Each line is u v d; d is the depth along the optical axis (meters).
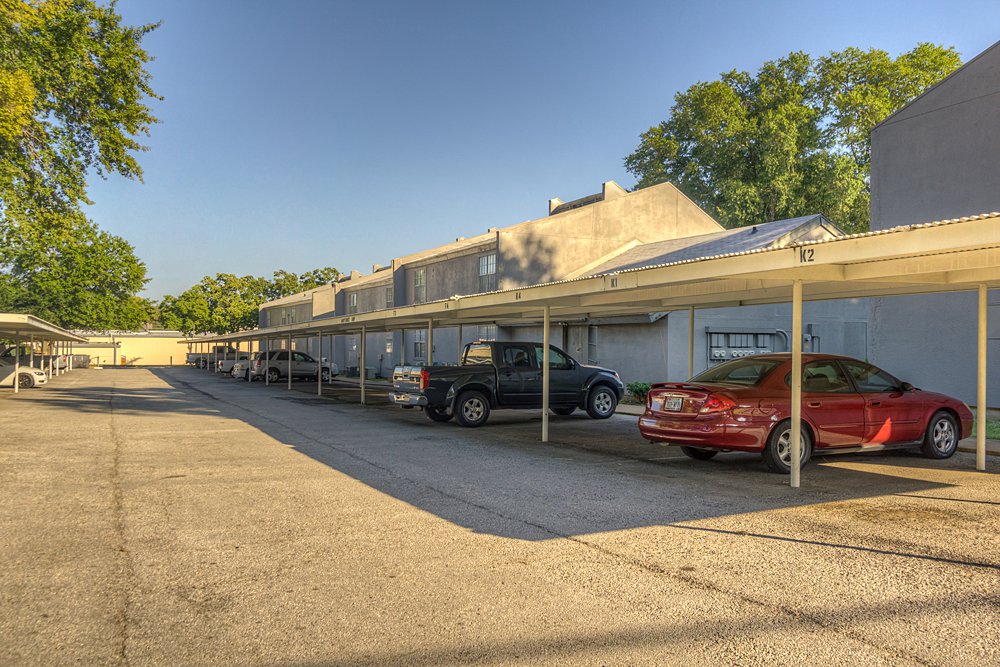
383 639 3.92
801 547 5.65
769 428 8.76
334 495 7.70
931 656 3.68
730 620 4.17
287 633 4.00
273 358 35.50
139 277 55.59
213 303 81.50
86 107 20.83
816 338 23.42
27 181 20.42
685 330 22.12
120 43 21.22
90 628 4.08
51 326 25.25
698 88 40.66
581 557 5.41
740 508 7.03
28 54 18.95
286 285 88.88
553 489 8.00
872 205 18.48
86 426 14.65
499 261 27.31
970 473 8.97
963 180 16.34
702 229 31.52
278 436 12.96
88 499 7.52
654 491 7.88
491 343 14.89
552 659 3.66
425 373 14.17
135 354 77.94
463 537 5.98
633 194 30.20
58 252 52.28
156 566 5.21
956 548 5.60
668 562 5.27
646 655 3.71
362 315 19.73
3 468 9.45
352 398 23.52
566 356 15.52
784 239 20.62
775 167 37.25
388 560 5.36
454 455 10.59
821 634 3.96
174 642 3.89
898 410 9.58
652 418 9.48
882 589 4.68
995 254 6.93
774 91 40.91
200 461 10.05
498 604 4.44
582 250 29.03
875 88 38.09
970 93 16.20
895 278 8.51
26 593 4.65
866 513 6.81
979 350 9.20
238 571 5.10
